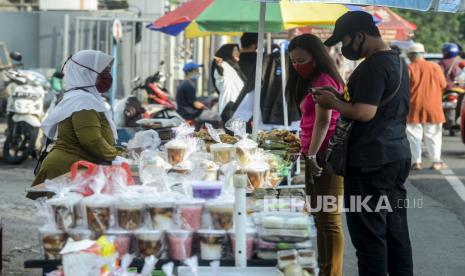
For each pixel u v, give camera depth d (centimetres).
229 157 1126
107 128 1158
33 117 2292
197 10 1576
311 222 880
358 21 989
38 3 3900
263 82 1806
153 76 2866
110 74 1165
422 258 1402
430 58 4306
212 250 847
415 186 2136
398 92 991
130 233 850
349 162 997
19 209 1702
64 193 880
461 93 3175
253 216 902
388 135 989
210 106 3062
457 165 2556
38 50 3509
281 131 1342
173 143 1112
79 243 808
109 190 882
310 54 1085
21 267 1273
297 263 823
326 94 985
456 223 1691
